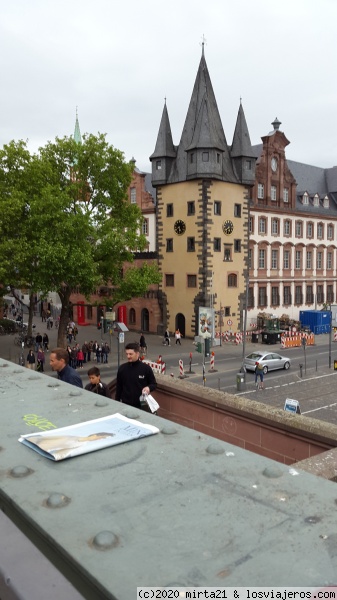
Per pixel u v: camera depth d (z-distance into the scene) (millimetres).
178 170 53438
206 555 1870
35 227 35656
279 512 2215
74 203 37094
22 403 4082
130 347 7672
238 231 54406
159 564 1808
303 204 68500
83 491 2434
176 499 2344
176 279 54062
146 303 57719
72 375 7395
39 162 36531
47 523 2113
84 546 1931
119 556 1860
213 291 52125
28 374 5270
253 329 58750
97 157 38250
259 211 60250
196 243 51688
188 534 2025
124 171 39469
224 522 2125
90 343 41188
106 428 3365
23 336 46219
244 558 1848
